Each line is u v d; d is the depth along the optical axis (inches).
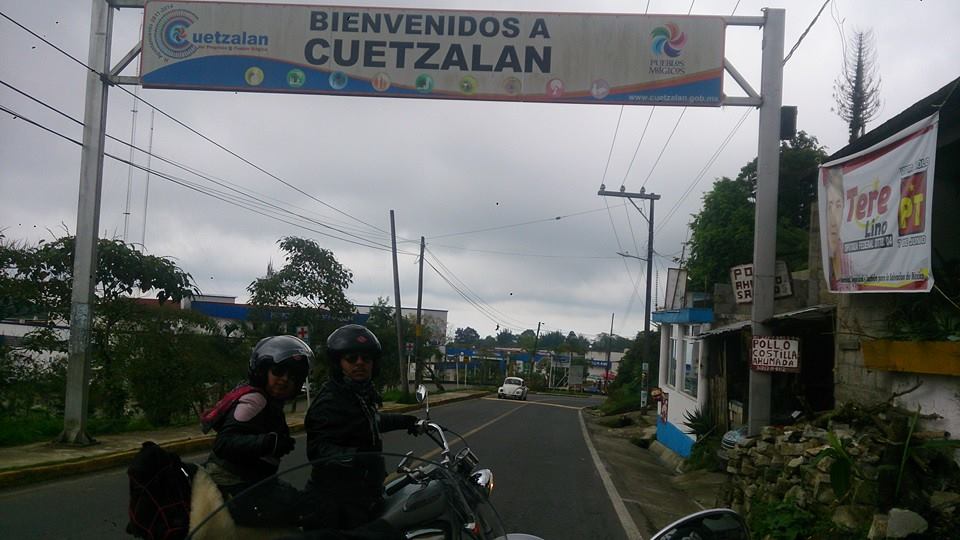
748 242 997.8
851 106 1349.7
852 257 376.8
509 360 3681.1
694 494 528.4
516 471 558.6
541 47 472.1
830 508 303.4
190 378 679.7
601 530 372.5
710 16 476.7
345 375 167.2
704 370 724.0
